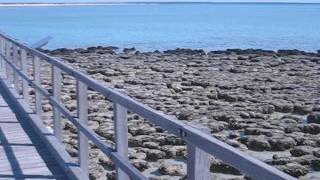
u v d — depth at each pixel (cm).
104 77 2430
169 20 14762
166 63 3081
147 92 1975
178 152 1175
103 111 1617
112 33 8206
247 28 10000
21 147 877
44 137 894
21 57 1230
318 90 2112
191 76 2480
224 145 337
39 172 752
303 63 3172
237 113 1584
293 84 2261
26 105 1170
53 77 878
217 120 1518
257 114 1574
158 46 5819
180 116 1537
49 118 1379
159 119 432
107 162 1078
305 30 9406
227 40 6906
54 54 3741
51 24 11644
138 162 1089
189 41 6662
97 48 4206
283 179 280
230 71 2756
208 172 374
